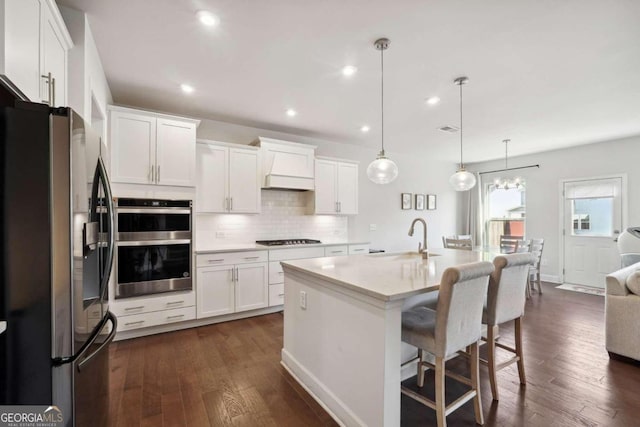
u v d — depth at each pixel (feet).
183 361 8.81
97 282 4.94
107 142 9.91
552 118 13.23
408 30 7.07
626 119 13.30
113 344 9.91
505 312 7.07
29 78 4.25
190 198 11.36
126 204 10.17
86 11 6.44
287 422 6.28
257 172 13.46
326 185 15.67
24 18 4.09
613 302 8.91
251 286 12.50
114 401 6.90
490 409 6.65
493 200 22.77
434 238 22.39
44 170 3.83
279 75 9.34
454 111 12.44
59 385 3.82
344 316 6.30
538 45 7.64
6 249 3.74
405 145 18.26
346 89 10.37
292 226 15.75
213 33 7.25
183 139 11.25
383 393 5.32
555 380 7.81
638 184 16.14
